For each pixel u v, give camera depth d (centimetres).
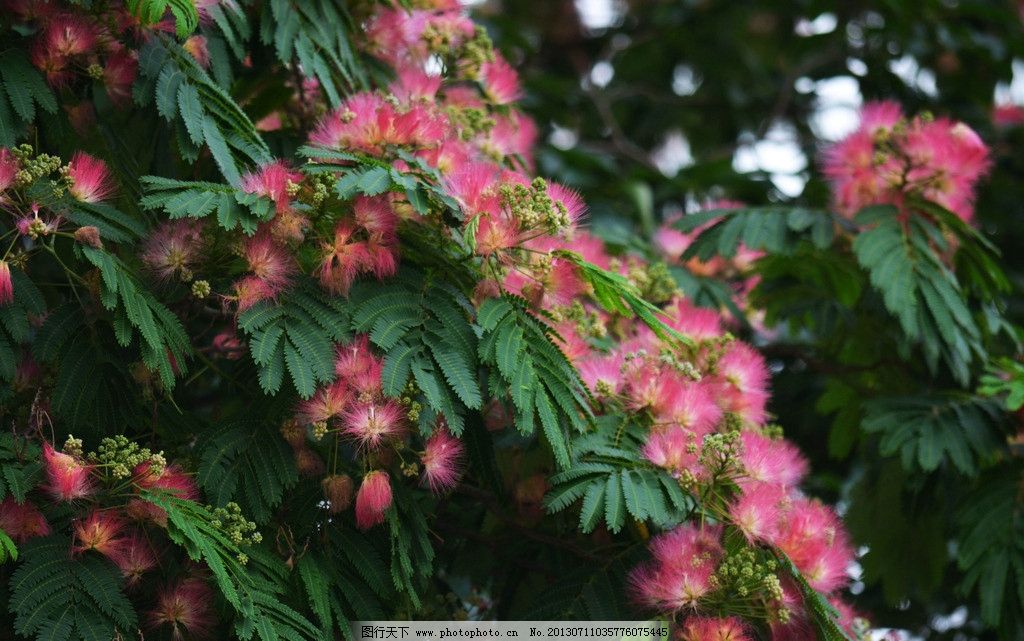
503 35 698
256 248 319
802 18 788
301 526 324
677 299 418
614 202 648
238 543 309
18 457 298
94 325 316
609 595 348
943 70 682
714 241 465
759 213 470
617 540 369
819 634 343
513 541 386
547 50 831
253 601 302
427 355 319
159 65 341
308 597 315
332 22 388
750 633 344
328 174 319
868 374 511
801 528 353
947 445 445
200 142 337
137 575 304
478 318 324
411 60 414
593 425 348
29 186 307
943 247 452
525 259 339
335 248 322
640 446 354
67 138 342
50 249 308
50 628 282
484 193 330
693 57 799
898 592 489
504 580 393
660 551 340
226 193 318
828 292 501
